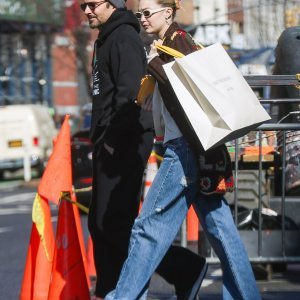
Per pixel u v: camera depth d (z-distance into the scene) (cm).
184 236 2325
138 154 1541
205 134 1279
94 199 1563
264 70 4059
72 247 1628
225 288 1423
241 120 1277
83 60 10669
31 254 1766
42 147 8075
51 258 1758
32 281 1761
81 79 12331
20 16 10862
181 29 1397
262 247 1883
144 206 1388
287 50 1983
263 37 10800
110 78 1560
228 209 1408
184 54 1363
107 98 1563
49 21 10844
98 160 1555
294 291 1909
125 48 1541
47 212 1767
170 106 1345
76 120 11194
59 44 11844
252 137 1973
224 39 7600
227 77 1295
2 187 7150
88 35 10725
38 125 8050
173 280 1547
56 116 11581
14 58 11638
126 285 1374
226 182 1382
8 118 7938
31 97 11750
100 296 1574
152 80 1417
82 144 4434
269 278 2053
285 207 2012
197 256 1545
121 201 1543
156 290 2031
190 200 1381
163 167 1376
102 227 1549
